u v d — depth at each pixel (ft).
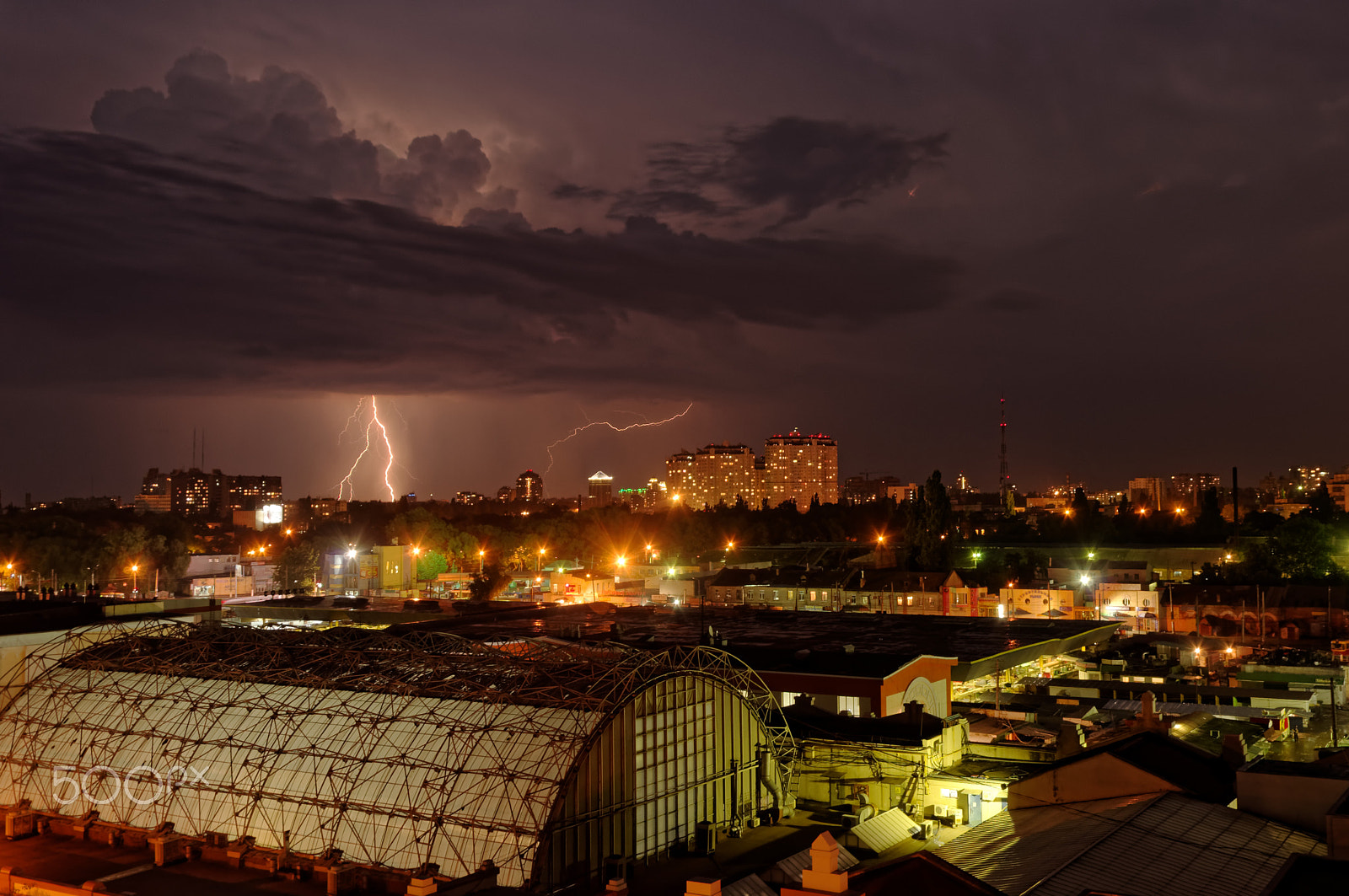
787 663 265.95
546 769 155.02
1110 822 128.88
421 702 177.37
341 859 156.25
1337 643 470.39
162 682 200.03
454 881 132.26
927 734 205.67
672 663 182.80
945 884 96.37
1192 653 456.04
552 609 419.13
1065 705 316.60
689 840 176.65
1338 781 127.24
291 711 181.16
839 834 183.73
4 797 189.26
